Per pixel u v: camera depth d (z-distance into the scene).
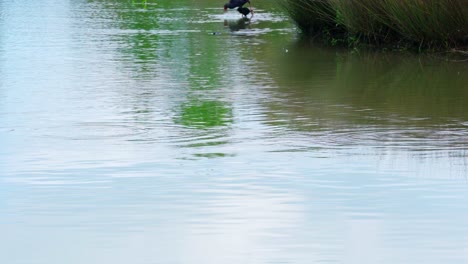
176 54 28.11
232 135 16.91
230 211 12.32
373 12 28.67
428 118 18.28
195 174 14.19
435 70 24.59
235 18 37.38
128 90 21.89
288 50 28.67
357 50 28.45
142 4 43.72
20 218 12.12
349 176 13.98
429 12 27.31
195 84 22.75
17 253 10.87
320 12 30.98
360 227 11.62
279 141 16.39
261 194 13.08
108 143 16.34
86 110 19.39
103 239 11.30
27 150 15.82
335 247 10.93
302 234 11.38
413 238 11.19
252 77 23.75
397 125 17.61
